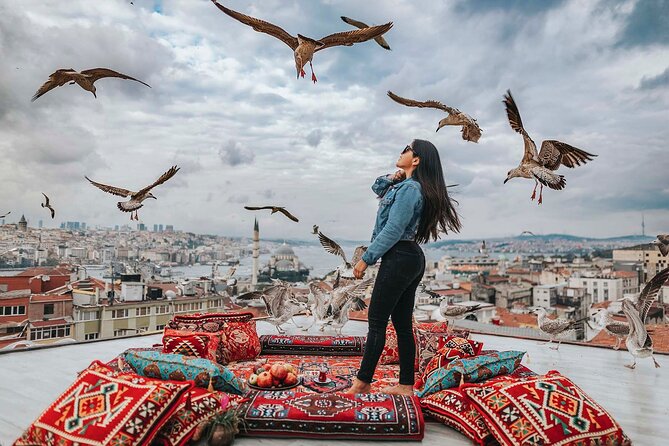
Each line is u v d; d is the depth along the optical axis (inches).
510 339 195.0
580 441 72.0
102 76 126.3
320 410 87.0
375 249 98.1
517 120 116.0
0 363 140.9
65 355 152.4
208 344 117.8
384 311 101.4
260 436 85.8
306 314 247.1
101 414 70.5
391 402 91.0
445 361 108.0
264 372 114.1
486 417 79.7
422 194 105.0
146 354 94.5
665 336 223.3
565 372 141.3
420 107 117.0
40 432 71.0
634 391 121.6
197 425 79.0
